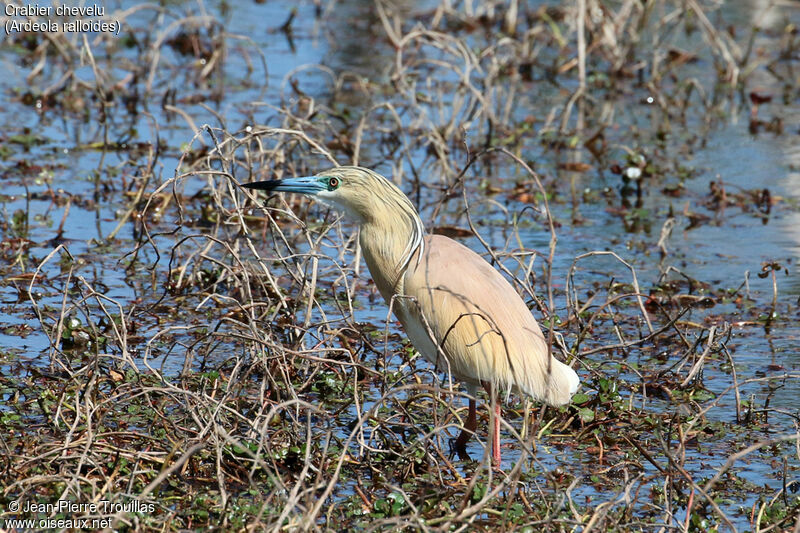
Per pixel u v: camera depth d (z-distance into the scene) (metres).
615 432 9.87
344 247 12.43
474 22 26.33
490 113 19.05
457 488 8.59
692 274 13.94
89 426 8.46
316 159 17.52
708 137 20.31
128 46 24.22
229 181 11.69
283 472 8.77
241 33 25.58
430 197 16.58
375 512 8.30
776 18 28.23
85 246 14.03
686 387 10.80
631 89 23.38
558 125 20.66
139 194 14.61
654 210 16.44
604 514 7.79
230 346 11.33
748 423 10.15
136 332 11.59
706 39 25.22
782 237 15.41
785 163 18.77
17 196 15.70
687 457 9.49
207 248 12.67
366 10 28.36
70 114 20.02
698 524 8.08
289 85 22.02
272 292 12.48
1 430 9.17
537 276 13.66
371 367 10.91
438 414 10.02
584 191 17.00
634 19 25.81
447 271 9.75
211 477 8.69
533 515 8.28
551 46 26.16
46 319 11.75
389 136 19.09
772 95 23.09
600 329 12.26
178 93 21.19
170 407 9.88
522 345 9.55
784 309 12.93
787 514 8.37
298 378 10.48
